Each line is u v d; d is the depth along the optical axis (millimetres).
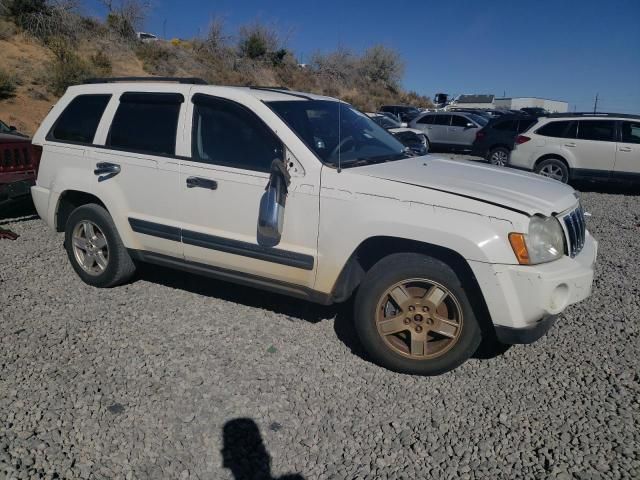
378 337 3648
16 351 3861
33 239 6602
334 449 2928
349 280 3783
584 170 11453
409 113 30844
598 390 3459
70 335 4117
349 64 47656
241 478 2719
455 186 3535
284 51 40188
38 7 25859
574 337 4176
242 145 4066
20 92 20219
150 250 4594
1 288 4992
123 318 4414
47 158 5141
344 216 3617
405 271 3508
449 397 3400
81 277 5113
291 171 3818
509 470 2775
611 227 8164
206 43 36188
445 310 3531
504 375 3648
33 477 2678
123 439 2965
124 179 4594
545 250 3320
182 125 4320
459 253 3295
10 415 3139
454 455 2887
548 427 3102
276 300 4812
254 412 3223
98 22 29625
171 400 3316
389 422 3152
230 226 4082
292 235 3824
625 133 11102
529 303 3230
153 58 29641
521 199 3439
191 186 4207
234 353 3887
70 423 3088
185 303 4730
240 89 4289
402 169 3926
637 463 2797
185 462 2812
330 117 4484
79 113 5023
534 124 12062
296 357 3852
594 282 5398
